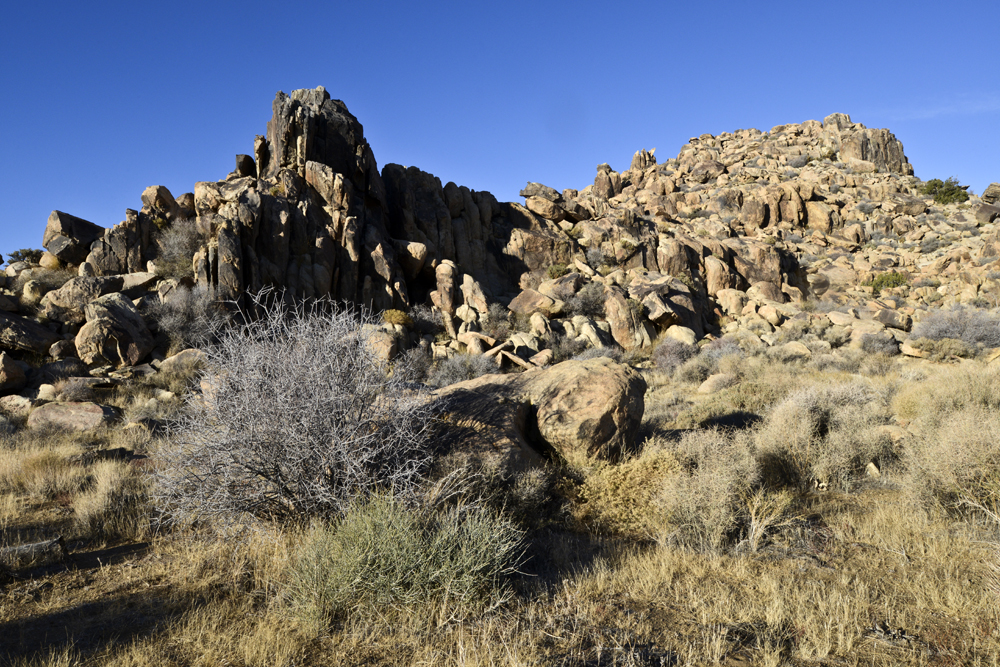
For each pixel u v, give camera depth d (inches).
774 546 228.5
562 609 175.6
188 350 853.8
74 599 190.5
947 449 258.7
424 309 1197.7
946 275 1728.6
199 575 207.9
